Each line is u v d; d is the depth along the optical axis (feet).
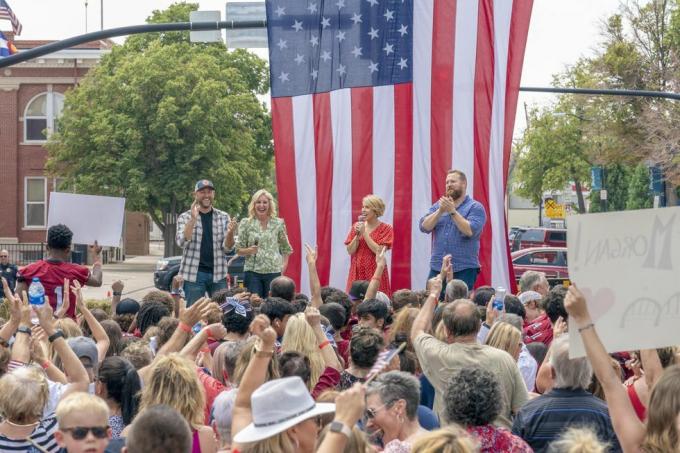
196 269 44.47
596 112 166.30
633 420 16.89
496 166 42.96
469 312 23.38
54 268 35.32
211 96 176.86
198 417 19.84
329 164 43.01
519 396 23.11
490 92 42.80
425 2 42.63
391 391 19.33
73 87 191.42
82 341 24.14
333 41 42.96
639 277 18.35
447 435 14.80
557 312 30.50
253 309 32.91
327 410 16.19
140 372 23.22
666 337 18.48
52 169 184.44
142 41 197.88
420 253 42.68
